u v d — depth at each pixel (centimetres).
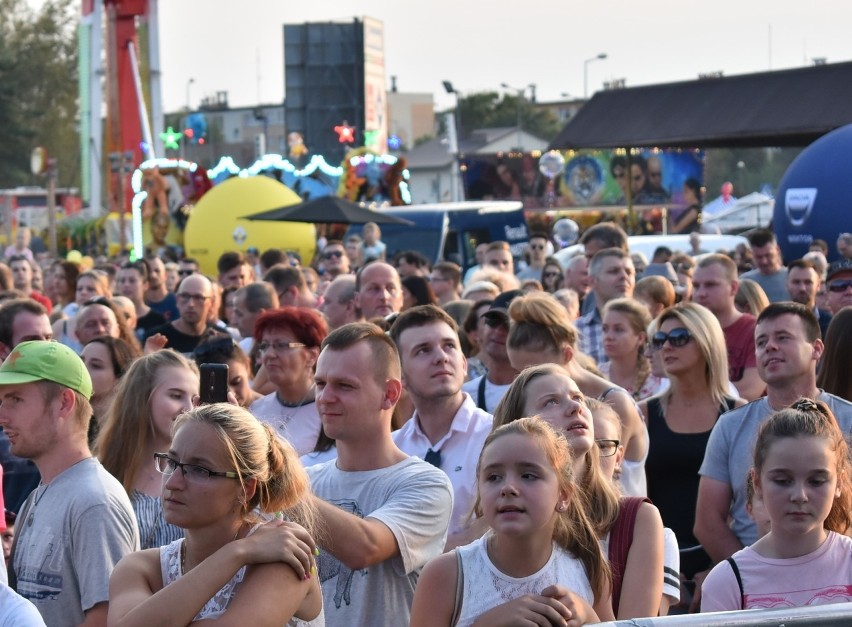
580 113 4372
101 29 6500
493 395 809
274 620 391
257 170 4200
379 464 544
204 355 780
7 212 6103
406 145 14688
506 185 5141
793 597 507
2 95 10281
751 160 14325
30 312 862
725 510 682
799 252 2558
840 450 514
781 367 682
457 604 454
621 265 1134
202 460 407
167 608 385
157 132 6538
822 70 3834
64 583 517
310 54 8400
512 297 980
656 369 904
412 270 1769
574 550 463
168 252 3469
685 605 707
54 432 532
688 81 4169
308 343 768
